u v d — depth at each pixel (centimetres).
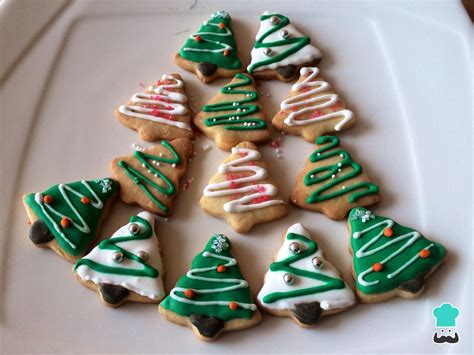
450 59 36
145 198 31
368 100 35
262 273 30
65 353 27
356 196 31
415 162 33
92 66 36
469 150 33
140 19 37
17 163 32
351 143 33
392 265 29
